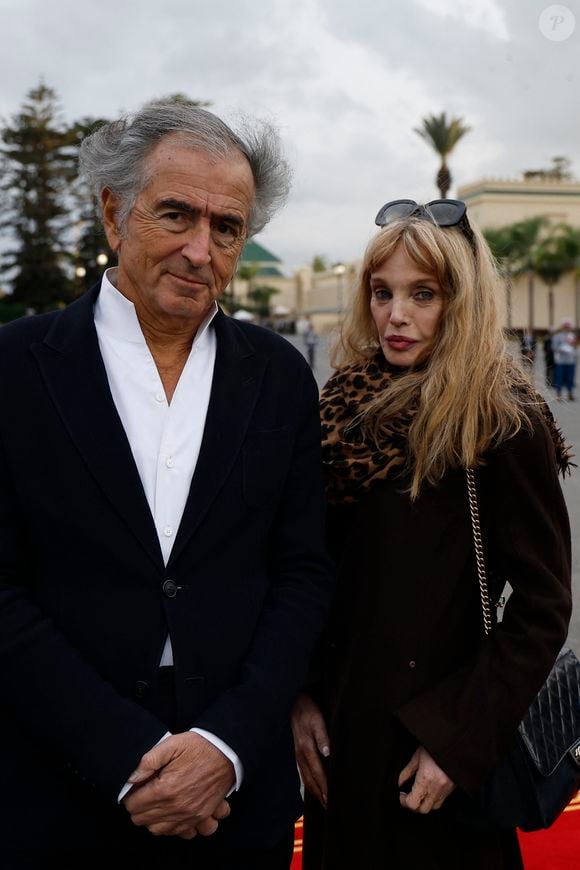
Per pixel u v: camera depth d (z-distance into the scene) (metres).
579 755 1.73
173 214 1.54
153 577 1.54
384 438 1.80
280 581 1.74
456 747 1.62
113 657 1.53
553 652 1.67
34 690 1.46
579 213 56.47
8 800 1.54
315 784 1.91
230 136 1.60
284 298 93.75
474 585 1.76
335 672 1.85
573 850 2.61
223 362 1.69
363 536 1.80
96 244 37.62
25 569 1.58
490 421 1.71
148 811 1.45
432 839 1.75
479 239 1.83
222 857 1.64
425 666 1.73
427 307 1.79
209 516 1.59
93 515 1.53
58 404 1.54
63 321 1.64
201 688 1.56
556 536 1.71
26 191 44.88
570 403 14.93
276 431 1.70
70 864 1.56
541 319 52.22
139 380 1.62
